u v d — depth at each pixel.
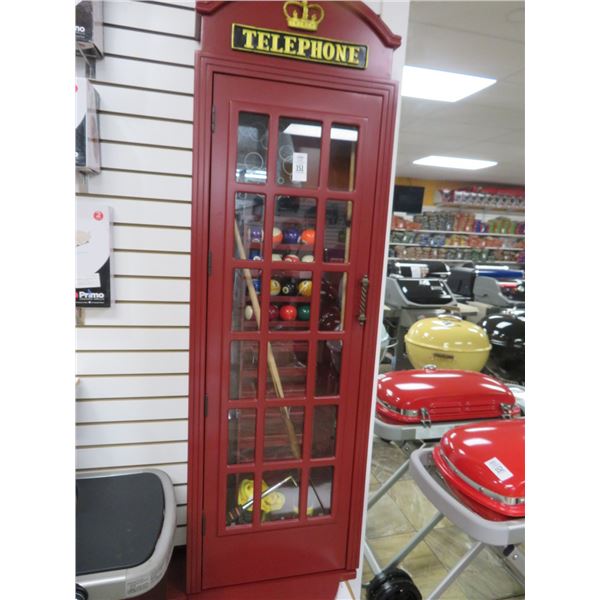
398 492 2.61
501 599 1.84
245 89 1.29
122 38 1.42
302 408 1.58
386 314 4.29
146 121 1.48
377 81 1.37
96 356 1.57
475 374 2.10
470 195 8.41
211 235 1.34
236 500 1.60
